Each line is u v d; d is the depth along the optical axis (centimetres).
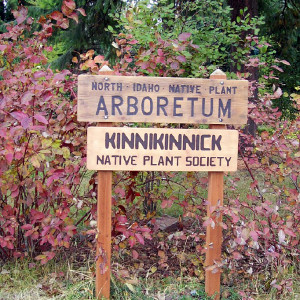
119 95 278
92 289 295
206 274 293
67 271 319
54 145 287
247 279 322
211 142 286
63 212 298
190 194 350
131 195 349
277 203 340
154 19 441
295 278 321
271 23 1081
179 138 283
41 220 302
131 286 290
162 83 281
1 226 320
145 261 354
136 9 430
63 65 1034
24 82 300
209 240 289
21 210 375
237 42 516
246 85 288
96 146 277
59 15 319
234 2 838
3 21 1978
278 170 339
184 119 285
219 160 288
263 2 1023
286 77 1321
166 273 332
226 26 512
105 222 283
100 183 282
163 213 471
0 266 337
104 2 858
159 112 283
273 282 289
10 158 275
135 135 279
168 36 419
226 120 288
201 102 285
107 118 278
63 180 303
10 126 301
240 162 721
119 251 346
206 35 482
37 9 1019
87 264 333
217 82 286
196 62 434
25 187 349
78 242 379
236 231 282
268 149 340
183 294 298
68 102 315
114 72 330
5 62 361
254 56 489
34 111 309
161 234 390
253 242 279
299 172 338
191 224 429
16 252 326
